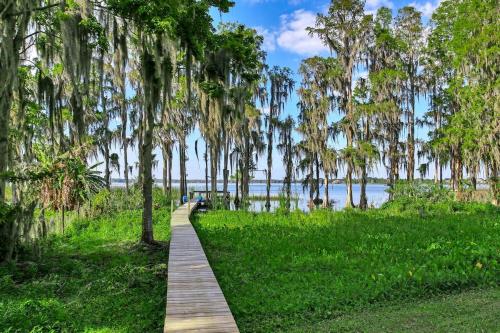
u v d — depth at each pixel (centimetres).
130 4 1189
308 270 961
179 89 2580
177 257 1081
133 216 2170
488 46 2491
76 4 1199
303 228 1670
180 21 1322
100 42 1223
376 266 956
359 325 620
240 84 2509
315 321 651
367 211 2405
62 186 1588
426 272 865
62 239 1521
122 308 734
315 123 3419
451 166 3531
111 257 1216
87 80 1250
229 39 2047
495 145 2481
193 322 601
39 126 1716
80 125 1309
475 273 859
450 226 1598
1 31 1047
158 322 665
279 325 636
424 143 3831
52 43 1248
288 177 4219
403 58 3462
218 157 2223
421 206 2334
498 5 2486
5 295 787
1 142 1085
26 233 1095
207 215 2302
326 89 3388
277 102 3838
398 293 769
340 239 1349
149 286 879
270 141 3844
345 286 811
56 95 1432
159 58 1250
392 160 3512
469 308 680
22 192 1225
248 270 981
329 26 3216
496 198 2630
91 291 841
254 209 2825
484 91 2530
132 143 3506
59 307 702
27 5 1045
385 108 3058
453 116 3002
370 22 3112
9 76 1041
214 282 830
